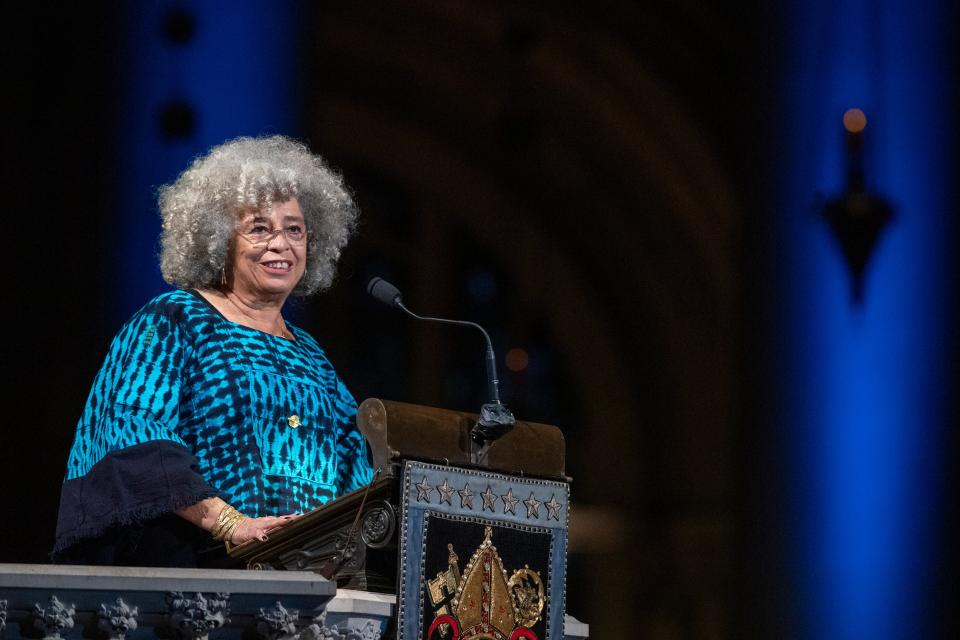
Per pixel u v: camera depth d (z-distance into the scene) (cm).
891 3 3161
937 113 3092
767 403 3494
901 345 3125
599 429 4459
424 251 4481
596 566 4325
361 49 4175
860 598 3162
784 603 3388
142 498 788
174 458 802
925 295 3091
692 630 4006
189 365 856
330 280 1011
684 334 4222
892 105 3144
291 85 3147
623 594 4253
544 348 4538
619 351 4444
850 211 3091
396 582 740
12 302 2952
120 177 3016
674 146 4059
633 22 3953
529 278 4522
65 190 2997
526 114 4253
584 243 4472
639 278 4359
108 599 639
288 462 859
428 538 742
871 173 3133
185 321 862
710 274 4062
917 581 3078
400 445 755
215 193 911
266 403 859
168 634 650
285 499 848
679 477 4209
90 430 828
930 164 3091
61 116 3006
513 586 776
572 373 4522
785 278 3434
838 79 3272
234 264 911
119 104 3030
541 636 785
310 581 677
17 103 2975
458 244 4541
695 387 4175
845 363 3219
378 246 4425
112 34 3041
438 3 4075
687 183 4062
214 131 3062
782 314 3441
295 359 892
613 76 4084
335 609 712
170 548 821
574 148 4316
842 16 3244
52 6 3012
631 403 4416
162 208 952
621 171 4266
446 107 4353
